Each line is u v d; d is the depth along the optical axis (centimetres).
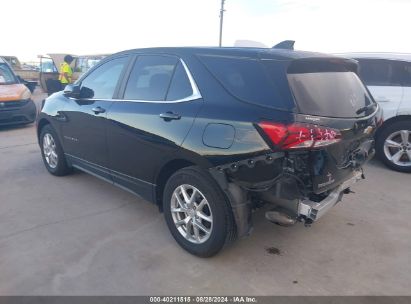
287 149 237
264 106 251
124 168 362
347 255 308
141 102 335
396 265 295
